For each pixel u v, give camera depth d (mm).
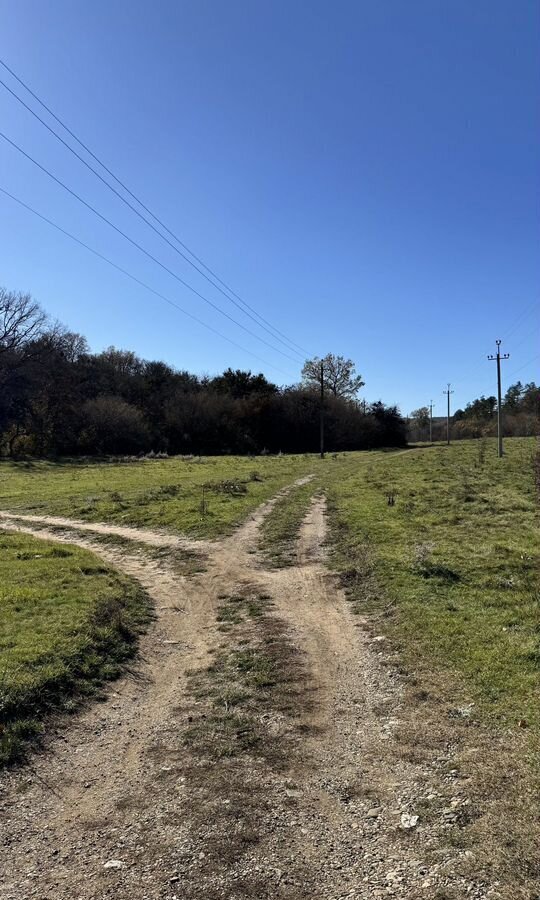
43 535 18500
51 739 5973
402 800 4520
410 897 3406
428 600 9914
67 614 9453
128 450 60562
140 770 5328
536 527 15797
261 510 21359
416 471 33562
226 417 69688
